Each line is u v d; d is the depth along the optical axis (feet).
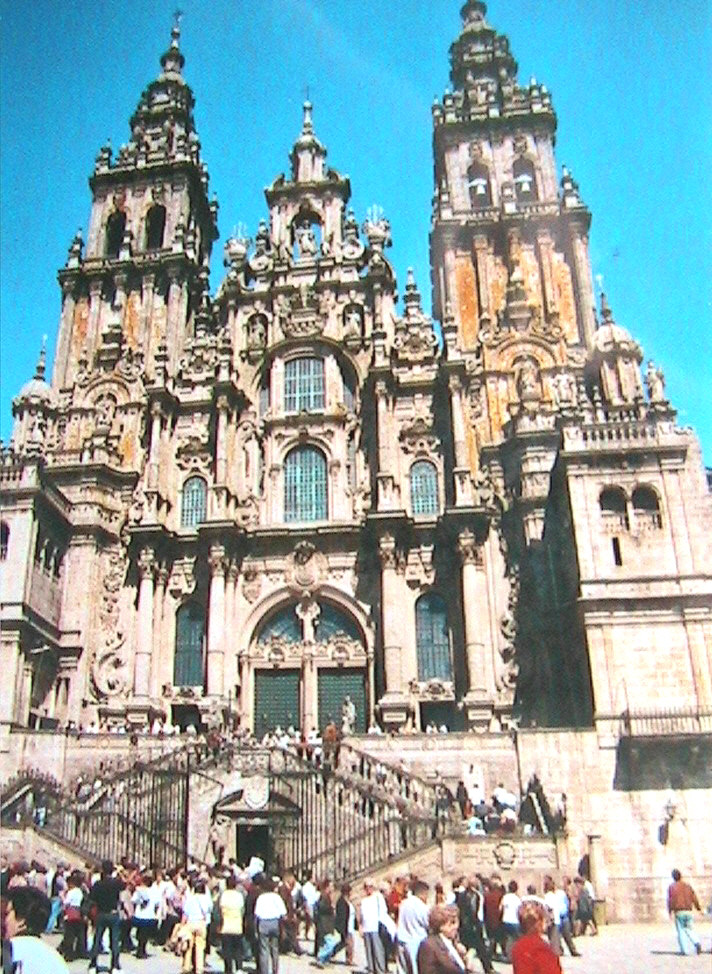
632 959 65.51
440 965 28.63
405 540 143.13
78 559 144.56
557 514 133.69
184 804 100.89
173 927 69.41
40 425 159.74
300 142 186.19
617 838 104.27
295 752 110.42
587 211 165.89
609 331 148.25
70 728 124.57
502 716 128.36
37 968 17.54
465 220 170.60
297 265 172.86
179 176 189.06
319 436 157.07
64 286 177.88
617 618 113.50
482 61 195.83
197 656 144.15
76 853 93.76
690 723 107.45
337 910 67.21
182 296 174.91
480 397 152.56
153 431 156.66
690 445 121.39
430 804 103.60
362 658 141.69
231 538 146.10
